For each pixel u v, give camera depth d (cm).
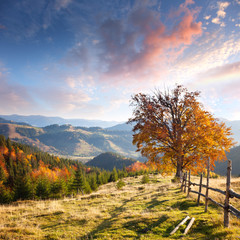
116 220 814
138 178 4528
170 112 2095
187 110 2069
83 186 5181
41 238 661
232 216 714
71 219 886
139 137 2053
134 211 959
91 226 779
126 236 629
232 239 495
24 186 4881
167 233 624
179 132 1872
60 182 5400
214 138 1816
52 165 15850
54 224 837
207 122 1880
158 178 3350
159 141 1995
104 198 1443
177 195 1257
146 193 1534
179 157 1883
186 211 848
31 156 16238
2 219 933
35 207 1205
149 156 2002
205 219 703
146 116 2052
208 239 530
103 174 9050
